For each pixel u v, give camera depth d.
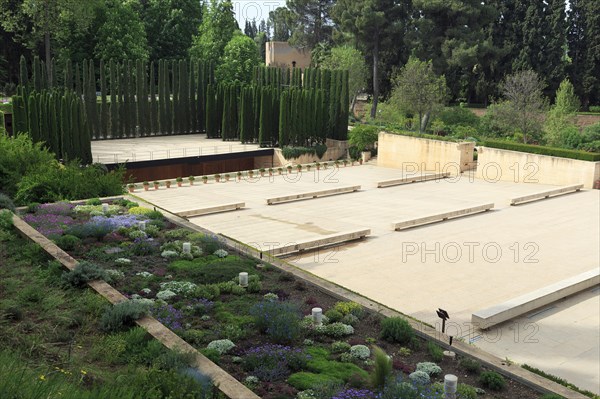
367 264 21.89
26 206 24.00
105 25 63.56
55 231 19.52
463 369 12.38
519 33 67.25
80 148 40.34
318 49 76.81
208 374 9.77
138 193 35.66
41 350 10.16
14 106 39.66
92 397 7.27
